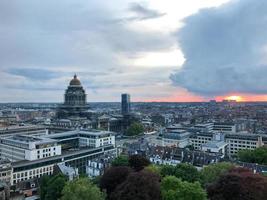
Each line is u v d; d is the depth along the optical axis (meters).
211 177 185.12
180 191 141.62
